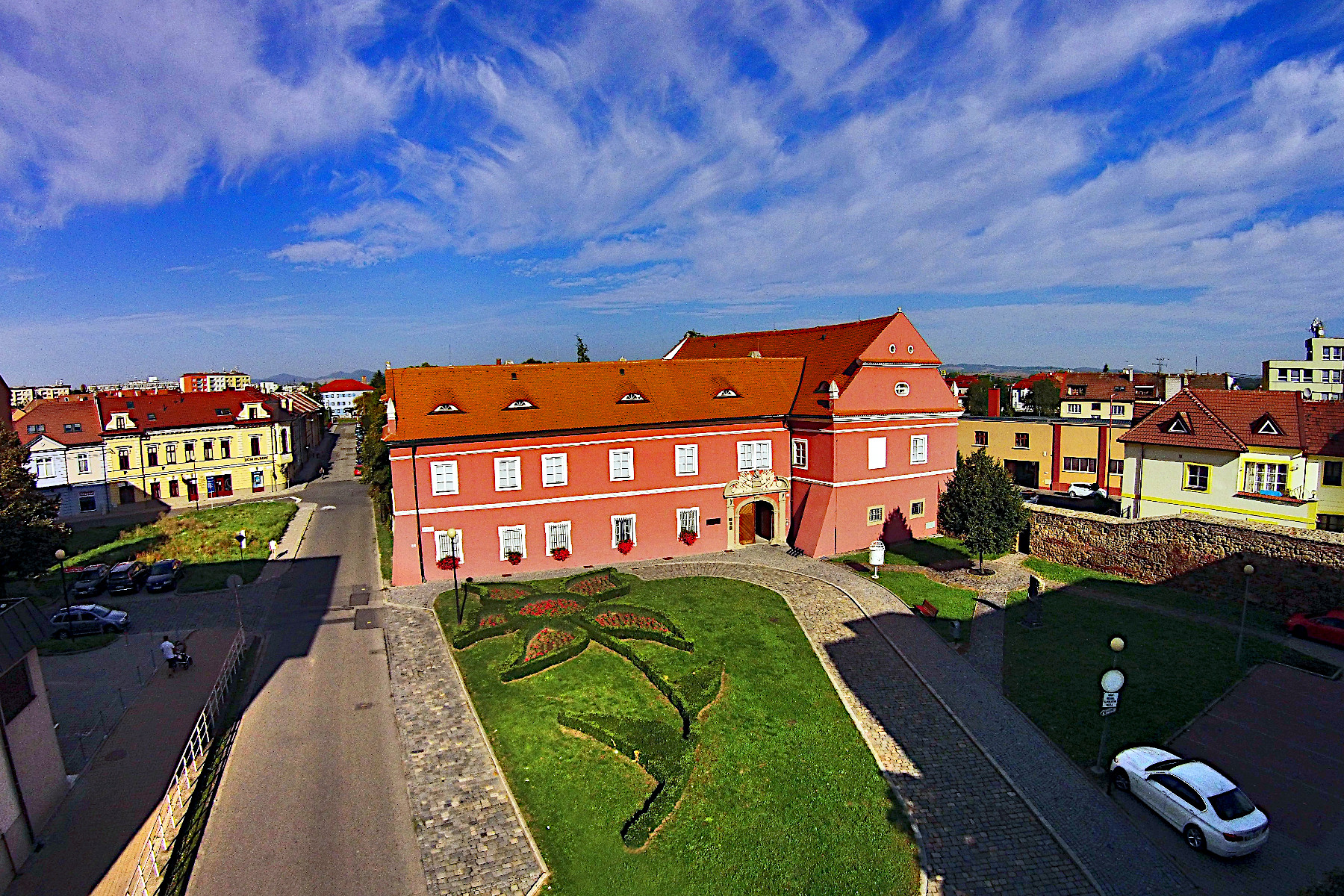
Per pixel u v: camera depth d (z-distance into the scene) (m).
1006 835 18.59
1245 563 32.25
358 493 72.31
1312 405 38.03
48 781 19.19
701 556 42.81
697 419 42.47
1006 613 33.06
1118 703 24.58
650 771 20.64
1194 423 40.69
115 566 40.25
